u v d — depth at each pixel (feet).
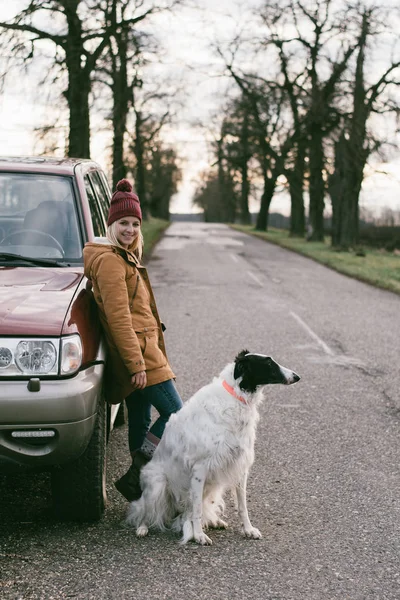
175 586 12.71
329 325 42.68
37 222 18.39
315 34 123.44
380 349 36.01
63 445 13.62
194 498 14.55
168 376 15.80
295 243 128.77
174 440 14.90
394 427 23.26
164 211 348.38
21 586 12.56
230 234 160.15
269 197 193.06
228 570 13.41
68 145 77.25
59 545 14.32
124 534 14.97
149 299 16.44
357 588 12.81
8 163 19.97
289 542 14.78
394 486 18.12
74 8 72.84
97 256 15.52
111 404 16.74
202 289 58.54
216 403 14.52
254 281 65.72
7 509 16.20
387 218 143.23
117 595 12.33
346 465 19.62
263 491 17.70
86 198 19.20
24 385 13.47
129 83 97.19
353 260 91.20
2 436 13.38
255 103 145.59
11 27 72.38
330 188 125.18
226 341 36.73
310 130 127.65
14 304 14.53
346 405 25.80
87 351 14.47
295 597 12.41
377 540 14.94
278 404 25.76
